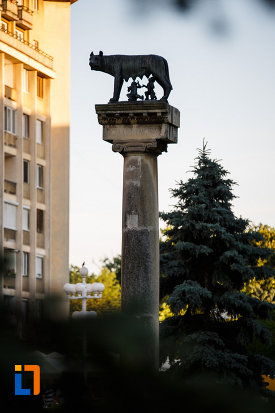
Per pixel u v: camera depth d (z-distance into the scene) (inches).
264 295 2241.6
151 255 784.3
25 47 2790.4
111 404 240.8
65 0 2979.8
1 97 2701.8
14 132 2778.1
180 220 1459.2
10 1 2755.9
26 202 2815.0
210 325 1425.9
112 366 241.9
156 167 791.1
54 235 2930.6
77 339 236.1
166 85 770.8
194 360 1310.3
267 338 1448.1
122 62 768.9
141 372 248.2
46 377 231.6
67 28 2987.2
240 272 1439.5
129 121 767.7
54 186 2947.8
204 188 1486.2
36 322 232.1
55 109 2970.0
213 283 1449.3
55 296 236.1
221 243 1467.8
